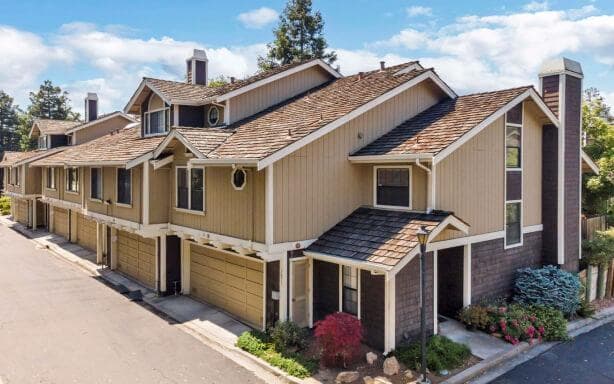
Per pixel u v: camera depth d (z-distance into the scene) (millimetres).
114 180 17703
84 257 21938
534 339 11820
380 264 9844
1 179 50094
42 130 33500
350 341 9719
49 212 29750
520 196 14430
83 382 9445
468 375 9820
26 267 20031
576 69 15305
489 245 13383
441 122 13070
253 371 10078
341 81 17203
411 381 9344
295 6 39344
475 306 12609
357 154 12594
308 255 11609
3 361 10367
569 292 13383
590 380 9859
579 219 15656
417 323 11000
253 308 12875
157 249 15594
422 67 16219
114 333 12234
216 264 14445
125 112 19484
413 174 11883
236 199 12156
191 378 9703
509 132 14055
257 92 16406
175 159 15008
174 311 14070
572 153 15375
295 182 11461
